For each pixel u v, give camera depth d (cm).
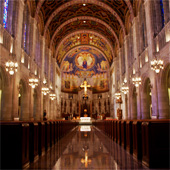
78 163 559
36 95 2033
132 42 2111
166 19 1239
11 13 1374
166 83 1283
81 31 3184
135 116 2034
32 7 1864
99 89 4141
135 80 1542
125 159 605
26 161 537
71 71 4238
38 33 2170
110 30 2839
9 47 1263
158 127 518
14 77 1311
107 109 3847
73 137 1302
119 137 948
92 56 4256
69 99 4097
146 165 525
